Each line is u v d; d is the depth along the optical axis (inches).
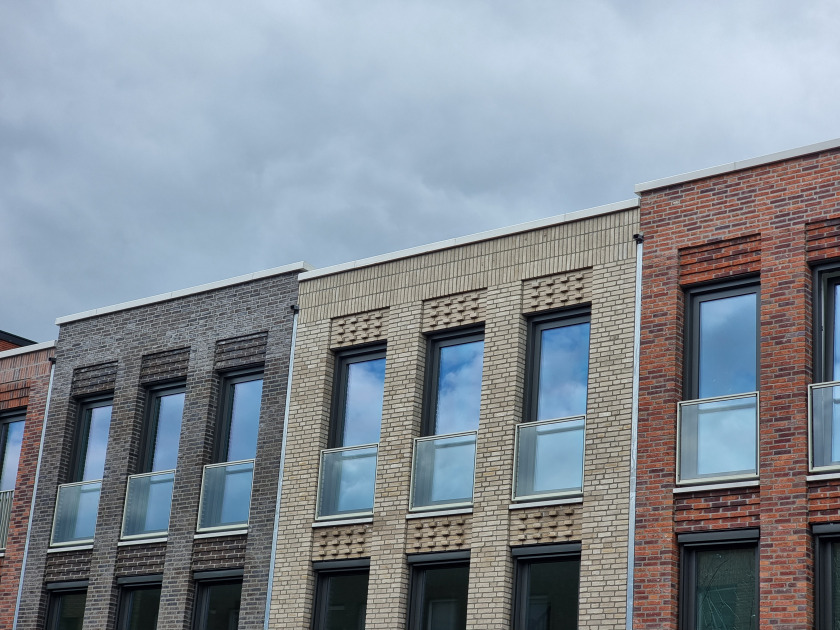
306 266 984.9
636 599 751.1
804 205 765.9
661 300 797.2
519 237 873.5
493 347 861.2
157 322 1053.2
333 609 889.5
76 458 1083.9
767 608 711.1
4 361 1162.6
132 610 992.9
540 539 802.8
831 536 711.1
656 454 770.2
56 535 1055.6
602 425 796.6
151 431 1040.8
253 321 992.2
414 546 853.8
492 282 876.0
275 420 951.0
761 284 767.7
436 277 905.5
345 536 888.9
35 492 1080.8
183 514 970.7
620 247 824.3
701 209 801.6
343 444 928.3
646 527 761.0
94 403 1091.3
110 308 1087.6
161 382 1042.1
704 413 766.5
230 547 941.2
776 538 717.3
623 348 803.4
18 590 1057.5
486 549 816.9
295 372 954.1
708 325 790.5
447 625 836.6
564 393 836.6
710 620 737.6
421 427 888.9
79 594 1035.3
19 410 1147.3
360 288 942.4
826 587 709.3
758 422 745.6
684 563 752.3
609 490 781.3
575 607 786.2
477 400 875.4
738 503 737.0
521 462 828.0
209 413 992.2
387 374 906.7
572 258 844.6
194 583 954.7
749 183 788.6
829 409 728.3
